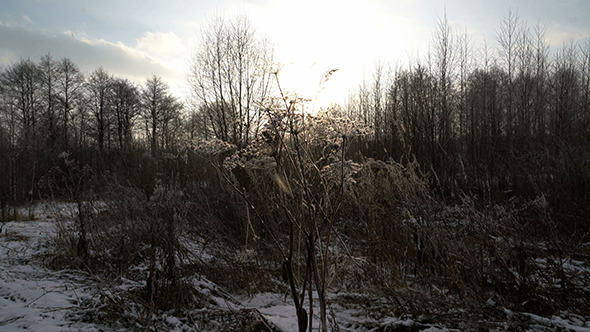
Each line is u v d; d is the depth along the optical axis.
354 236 4.56
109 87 39.06
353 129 2.09
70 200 5.88
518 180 8.02
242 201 5.32
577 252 4.52
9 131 12.47
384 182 4.85
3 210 10.20
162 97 40.19
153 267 3.65
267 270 4.42
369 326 3.08
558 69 13.73
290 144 2.36
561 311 3.34
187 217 5.02
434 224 4.30
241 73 12.99
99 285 3.55
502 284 3.70
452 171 9.05
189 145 2.51
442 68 13.20
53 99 35.03
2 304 3.49
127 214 5.25
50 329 2.86
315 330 2.96
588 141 8.36
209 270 4.38
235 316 3.27
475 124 12.81
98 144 32.81
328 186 2.42
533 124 12.74
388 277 4.09
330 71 2.06
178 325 3.14
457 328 3.01
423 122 11.49
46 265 5.20
